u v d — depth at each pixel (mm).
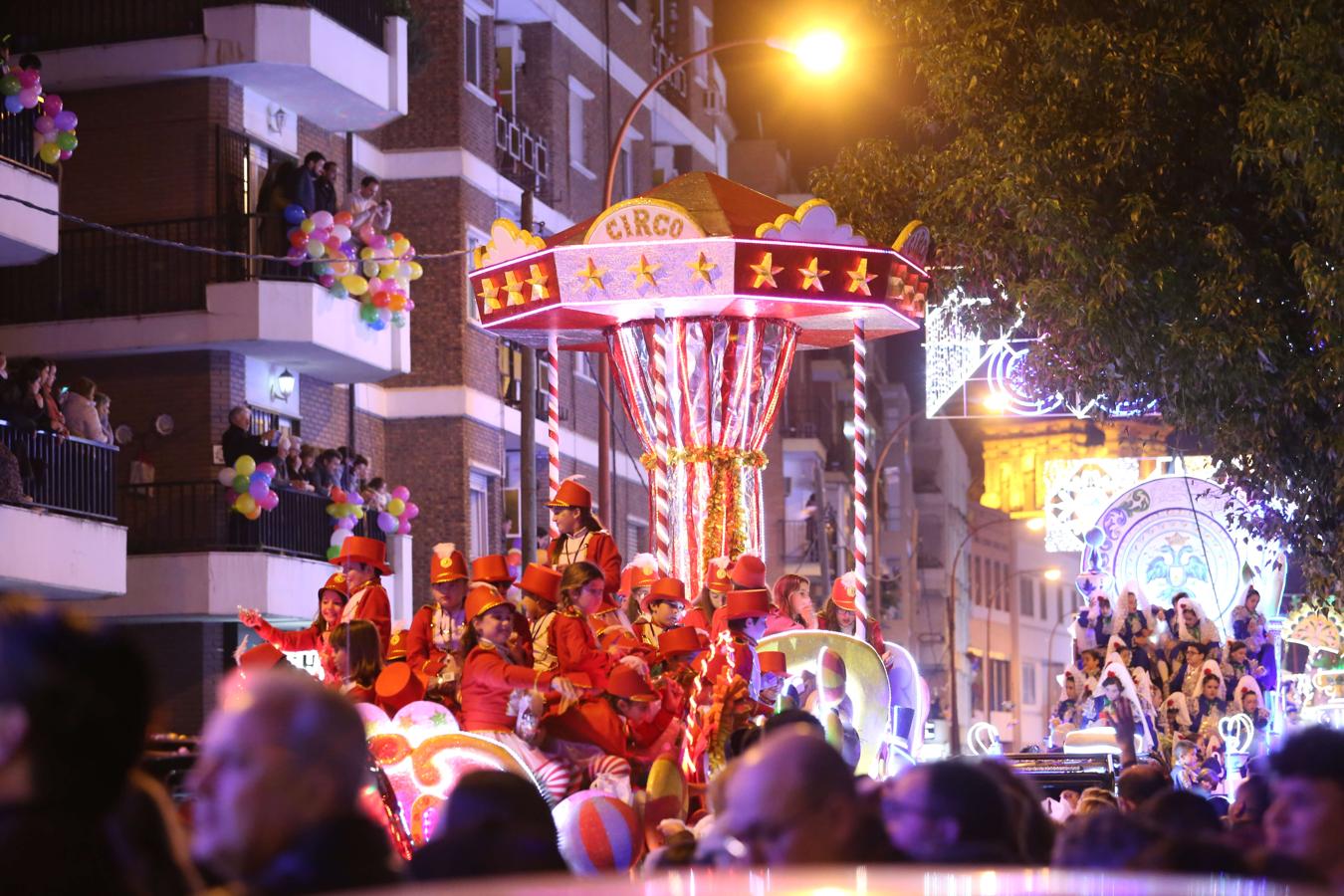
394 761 12266
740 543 17734
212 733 5008
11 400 23922
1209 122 21156
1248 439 20719
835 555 67750
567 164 41875
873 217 24219
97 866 4133
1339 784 6164
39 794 4117
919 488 93500
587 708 13023
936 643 91500
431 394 35656
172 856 4559
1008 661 113812
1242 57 20812
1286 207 20312
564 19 41875
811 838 5453
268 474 28344
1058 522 38375
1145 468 38156
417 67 34562
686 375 17750
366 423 34969
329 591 15047
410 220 35750
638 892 3426
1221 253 20312
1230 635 28516
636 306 17438
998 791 6203
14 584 23750
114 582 25469
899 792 6199
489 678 12719
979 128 22359
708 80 54062
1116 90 21109
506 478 38312
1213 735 26359
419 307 35688
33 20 29906
